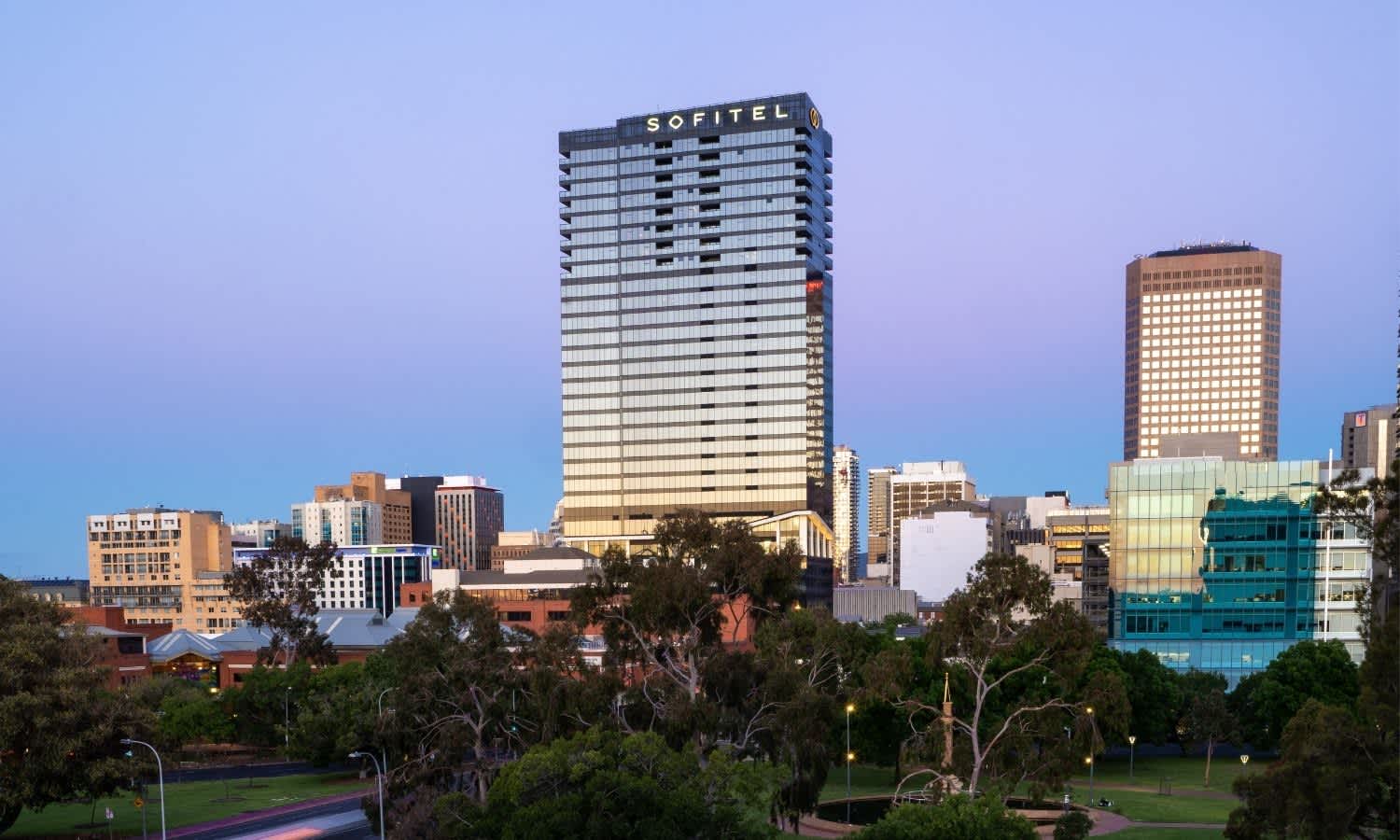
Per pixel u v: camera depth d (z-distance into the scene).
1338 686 102.25
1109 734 81.38
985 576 65.38
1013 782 62.09
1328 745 41.78
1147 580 134.38
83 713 71.69
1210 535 132.62
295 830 79.94
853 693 74.94
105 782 70.62
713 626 67.81
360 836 77.44
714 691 64.06
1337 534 127.38
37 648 72.62
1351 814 40.75
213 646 157.88
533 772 47.94
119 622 162.25
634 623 65.19
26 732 69.00
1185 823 75.88
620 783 46.31
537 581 175.62
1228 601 131.25
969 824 45.00
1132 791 89.81
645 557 71.50
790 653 73.56
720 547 67.38
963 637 65.25
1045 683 77.50
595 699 60.66
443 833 51.16
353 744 98.25
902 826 45.69
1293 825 43.34
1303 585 128.62
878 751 96.31
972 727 64.88
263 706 116.88
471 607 75.25
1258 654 129.38
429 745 73.50
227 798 93.50
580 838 44.53
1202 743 116.38
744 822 49.25
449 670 73.12
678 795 46.47
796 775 60.62
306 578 150.62
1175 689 105.12
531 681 68.25
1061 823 56.00
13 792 67.56
